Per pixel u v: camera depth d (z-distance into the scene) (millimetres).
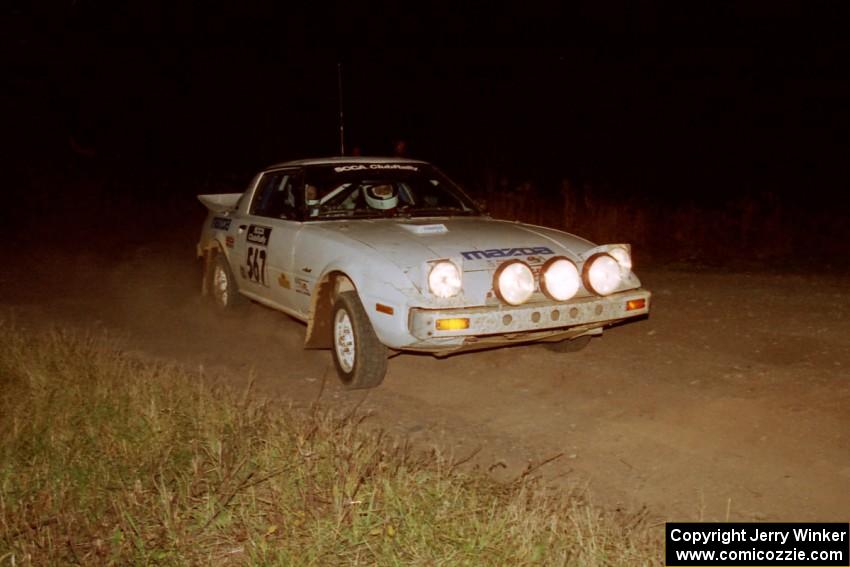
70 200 17469
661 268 10906
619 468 4770
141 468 4551
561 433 5312
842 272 10000
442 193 7352
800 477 4535
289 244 6898
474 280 5609
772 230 12383
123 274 11570
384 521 3865
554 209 14484
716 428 5219
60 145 19297
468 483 4340
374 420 5598
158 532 3934
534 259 5852
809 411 5340
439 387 6289
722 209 15039
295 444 4641
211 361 7137
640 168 19469
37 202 17234
